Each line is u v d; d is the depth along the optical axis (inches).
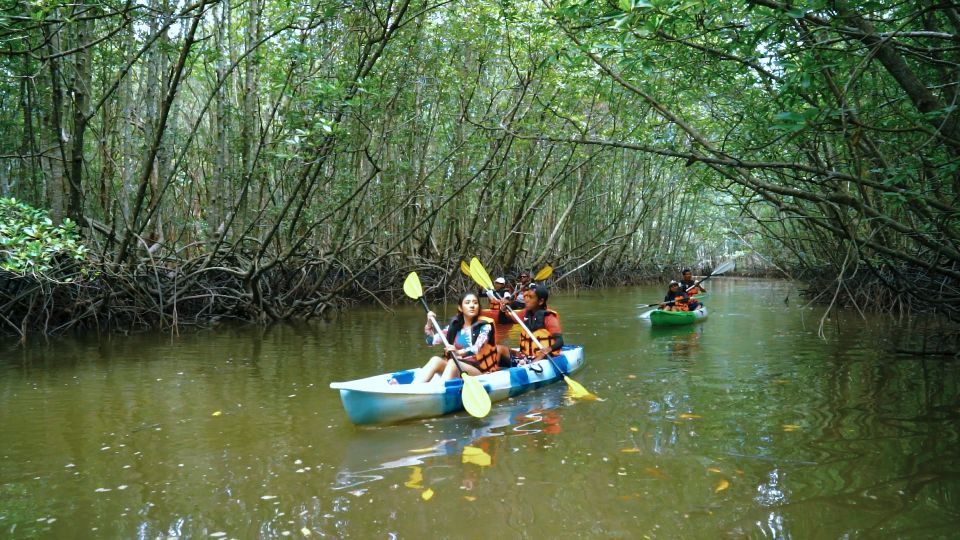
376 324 493.7
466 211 749.9
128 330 437.7
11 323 392.2
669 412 222.8
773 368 300.2
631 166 928.9
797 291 986.1
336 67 476.4
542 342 291.4
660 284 1363.2
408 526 135.9
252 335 425.4
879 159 251.0
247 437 197.0
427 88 591.2
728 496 149.4
